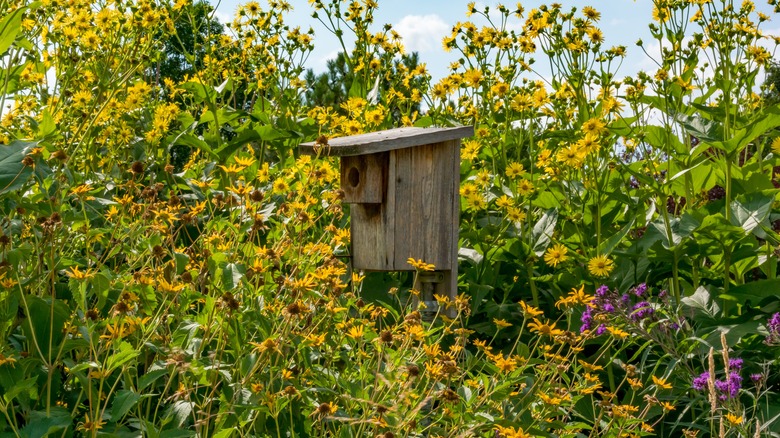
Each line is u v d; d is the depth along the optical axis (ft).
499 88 14.43
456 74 15.26
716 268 13.58
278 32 16.78
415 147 11.16
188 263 8.14
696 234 12.30
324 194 10.79
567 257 13.47
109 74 13.38
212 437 6.51
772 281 11.37
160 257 7.77
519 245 13.12
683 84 13.24
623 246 13.67
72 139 11.51
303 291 7.38
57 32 12.80
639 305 10.92
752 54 14.19
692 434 8.95
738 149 12.68
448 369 7.23
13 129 13.46
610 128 13.05
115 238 8.76
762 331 10.88
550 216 13.84
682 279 13.85
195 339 7.34
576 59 14.37
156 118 14.56
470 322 13.28
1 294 7.02
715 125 13.56
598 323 10.07
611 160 13.88
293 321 7.39
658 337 10.95
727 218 12.88
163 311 7.72
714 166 14.55
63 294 8.50
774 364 11.24
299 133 15.21
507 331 12.63
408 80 17.12
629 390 10.84
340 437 7.06
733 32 13.66
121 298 7.09
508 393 7.95
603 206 14.33
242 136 14.69
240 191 8.65
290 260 9.04
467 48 15.37
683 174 13.30
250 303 7.98
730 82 13.48
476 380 8.06
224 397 6.81
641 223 13.94
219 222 8.99
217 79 17.66
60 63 13.01
